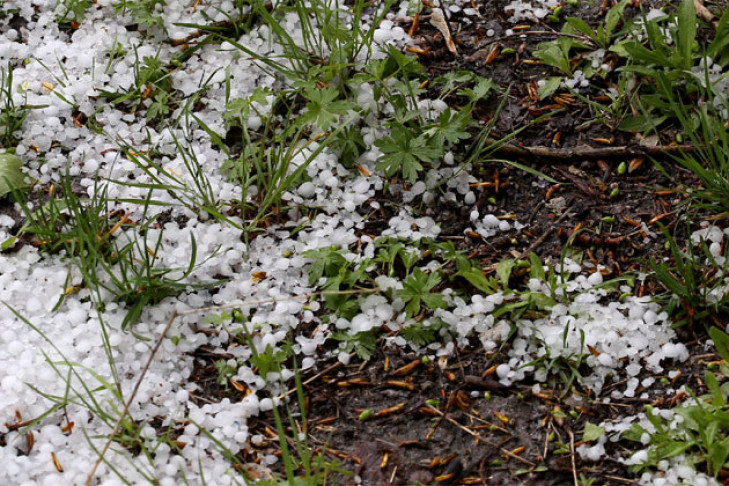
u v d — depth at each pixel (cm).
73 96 166
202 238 158
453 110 165
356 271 155
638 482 147
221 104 165
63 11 170
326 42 165
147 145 164
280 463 149
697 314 153
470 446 149
